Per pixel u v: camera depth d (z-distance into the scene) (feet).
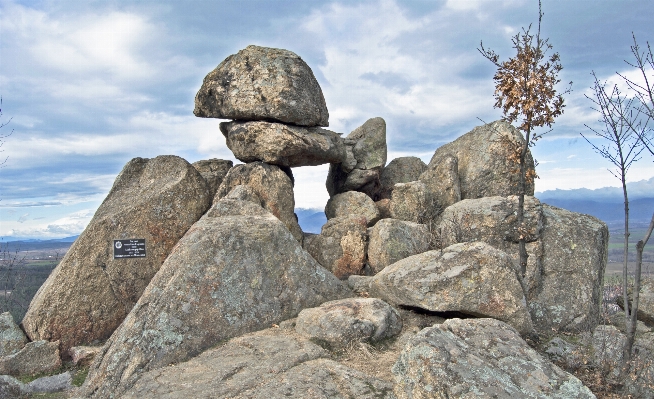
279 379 20.25
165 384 20.85
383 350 24.09
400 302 27.91
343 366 21.22
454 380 17.65
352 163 46.42
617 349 24.20
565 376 19.36
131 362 24.04
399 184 41.96
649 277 34.14
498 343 20.88
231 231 28.63
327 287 30.07
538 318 30.58
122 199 37.55
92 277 33.32
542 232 33.76
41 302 31.86
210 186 40.98
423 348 18.86
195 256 27.32
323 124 42.73
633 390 21.72
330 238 39.01
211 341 25.58
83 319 32.58
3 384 26.86
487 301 25.27
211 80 41.32
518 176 40.83
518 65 30.71
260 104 38.83
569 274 32.12
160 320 25.17
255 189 38.58
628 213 22.75
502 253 26.58
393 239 36.11
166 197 36.45
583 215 35.14
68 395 26.11
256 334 26.25
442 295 25.82
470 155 43.45
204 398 19.10
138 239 35.09
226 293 26.99
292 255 29.68
